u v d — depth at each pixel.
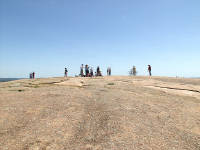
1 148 6.39
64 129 8.06
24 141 6.93
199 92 18.75
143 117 9.96
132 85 21.52
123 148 6.66
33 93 15.11
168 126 9.06
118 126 8.52
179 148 6.98
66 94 14.81
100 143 6.99
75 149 6.53
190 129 8.99
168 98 15.60
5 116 9.34
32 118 9.19
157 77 32.22
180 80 27.45
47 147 6.59
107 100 13.16
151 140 7.41
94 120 9.18
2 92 15.63
